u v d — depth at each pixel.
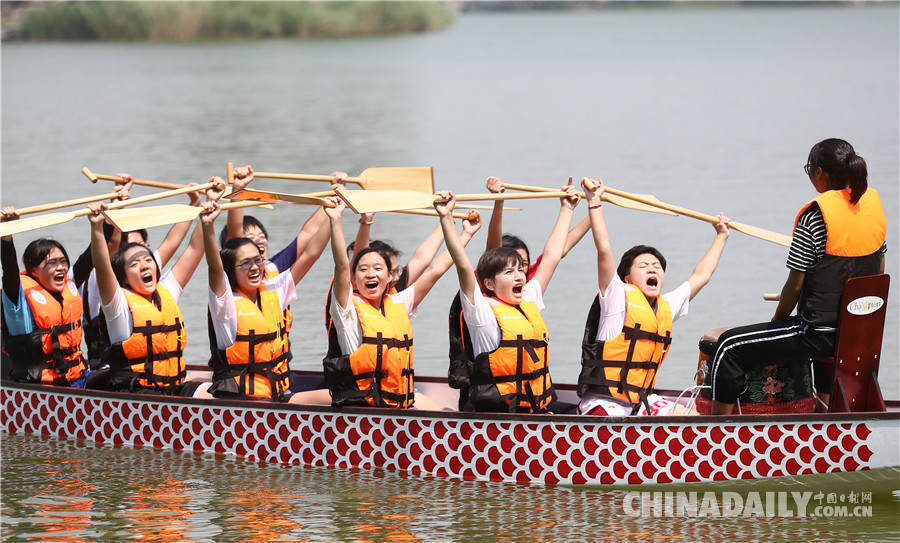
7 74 91.44
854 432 12.23
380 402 13.58
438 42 141.38
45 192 35.22
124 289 14.80
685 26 171.25
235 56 113.50
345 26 154.50
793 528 11.51
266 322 14.45
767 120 53.50
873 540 11.11
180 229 16.16
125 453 14.34
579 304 21.47
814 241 12.29
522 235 27.62
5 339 15.60
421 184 15.58
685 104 63.75
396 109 64.06
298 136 51.06
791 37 132.62
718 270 23.73
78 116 60.69
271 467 13.68
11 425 15.62
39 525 11.77
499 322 13.04
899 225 27.58
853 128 48.62
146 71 93.88
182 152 45.38
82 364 16.27
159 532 11.55
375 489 12.79
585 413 13.35
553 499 12.37
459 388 14.28
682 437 12.48
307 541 11.24
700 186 34.53
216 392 14.31
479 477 13.04
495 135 50.88
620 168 39.31
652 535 11.31
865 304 12.22
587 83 80.50
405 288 14.95
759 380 12.98
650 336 13.33
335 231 13.08
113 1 135.12
